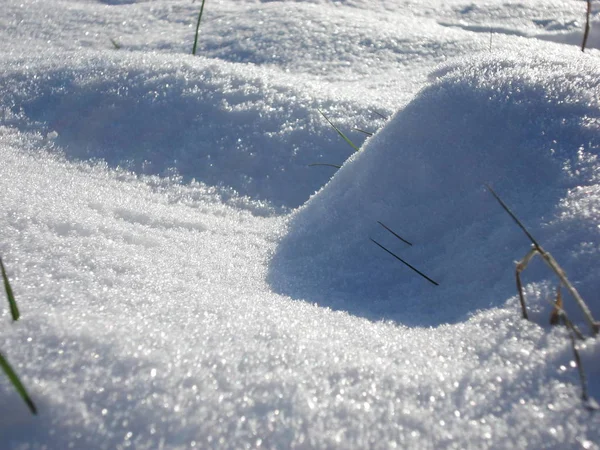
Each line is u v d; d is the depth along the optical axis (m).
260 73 2.64
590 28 4.18
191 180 2.13
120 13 4.15
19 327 1.01
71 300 1.17
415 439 0.86
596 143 1.52
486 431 0.88
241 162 2.22
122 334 1.02
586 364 0.98
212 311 1.20
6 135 2.21
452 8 4.86
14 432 0.83
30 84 2.47
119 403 0.88
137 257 1.47
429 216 1.61
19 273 1.27
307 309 1.30
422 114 1.75
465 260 1.44
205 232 1.79
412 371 1.01
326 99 2.50
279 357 1.02
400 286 1.47
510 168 1.56
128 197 1.92
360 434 0.86
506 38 3.77
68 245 1.44
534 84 1.70
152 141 2.27
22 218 1.52
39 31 3.72
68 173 2.03
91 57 2.67
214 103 2.41
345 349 1.07
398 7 4.80
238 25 3.81
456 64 2.53
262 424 0.86
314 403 0.91
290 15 3.89
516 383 0.97
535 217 1.41
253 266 1.60
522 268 1.14
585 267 1.22
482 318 1.19
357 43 3.56
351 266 1.58
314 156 2.26
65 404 0.86
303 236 1.73
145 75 2.51
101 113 2.34
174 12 4.20
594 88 1.67
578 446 0.84
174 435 0.84
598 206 1.34
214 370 0.97
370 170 1.76
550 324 1.12
